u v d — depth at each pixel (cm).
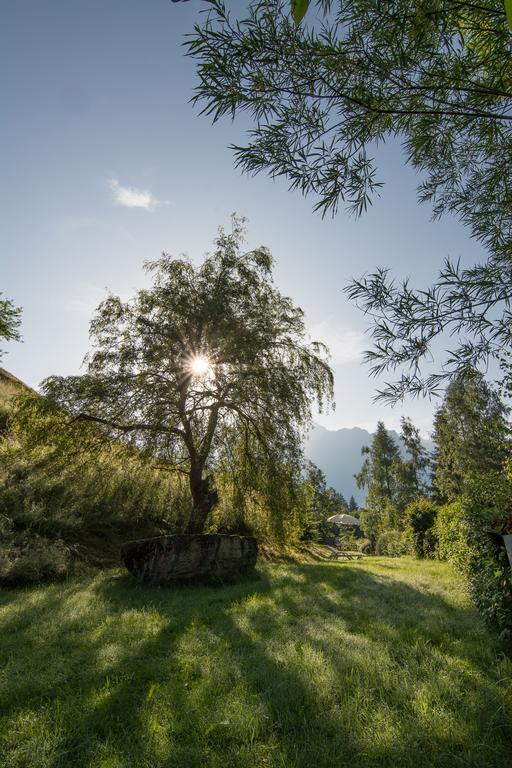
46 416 1043
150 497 1172
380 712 274
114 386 1064
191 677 344
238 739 249
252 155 196
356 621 509
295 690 305
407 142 228
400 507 3931
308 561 1389
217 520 1283
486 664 359
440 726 251
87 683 325
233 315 1211
